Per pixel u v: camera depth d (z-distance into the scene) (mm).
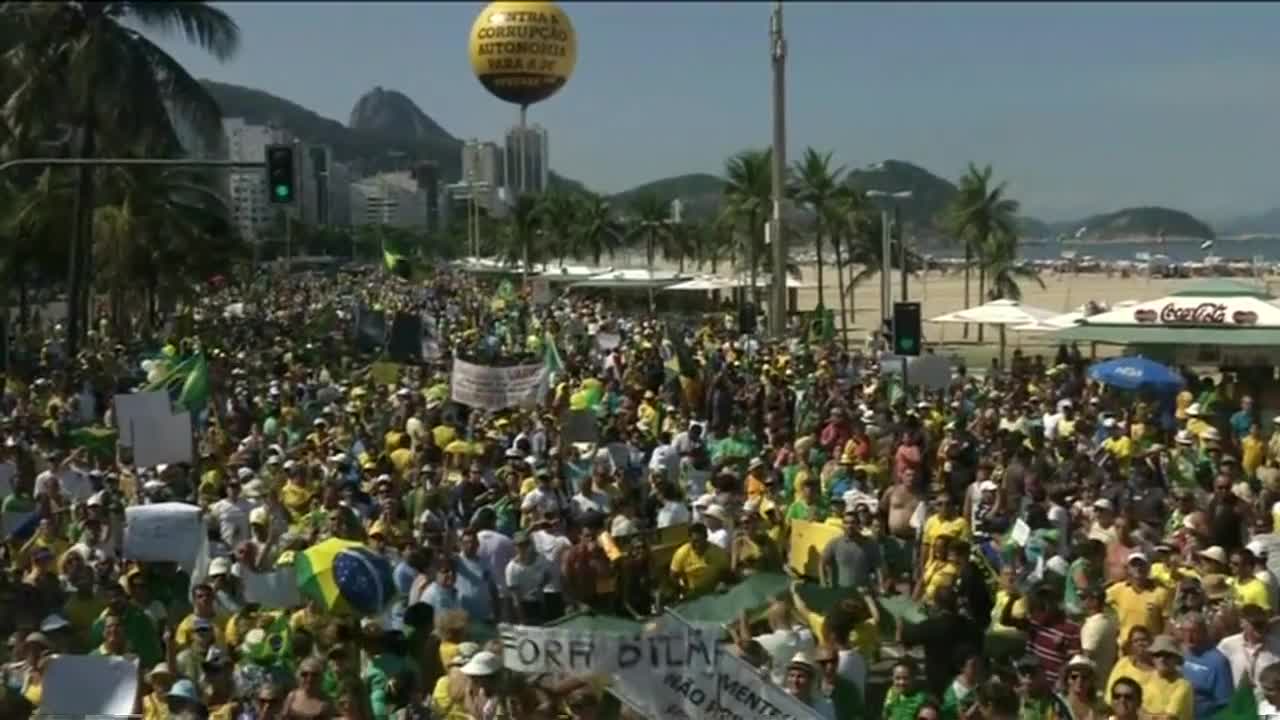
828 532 15320
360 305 60094
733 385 30812
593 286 86875
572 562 14305
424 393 26453
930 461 20609
